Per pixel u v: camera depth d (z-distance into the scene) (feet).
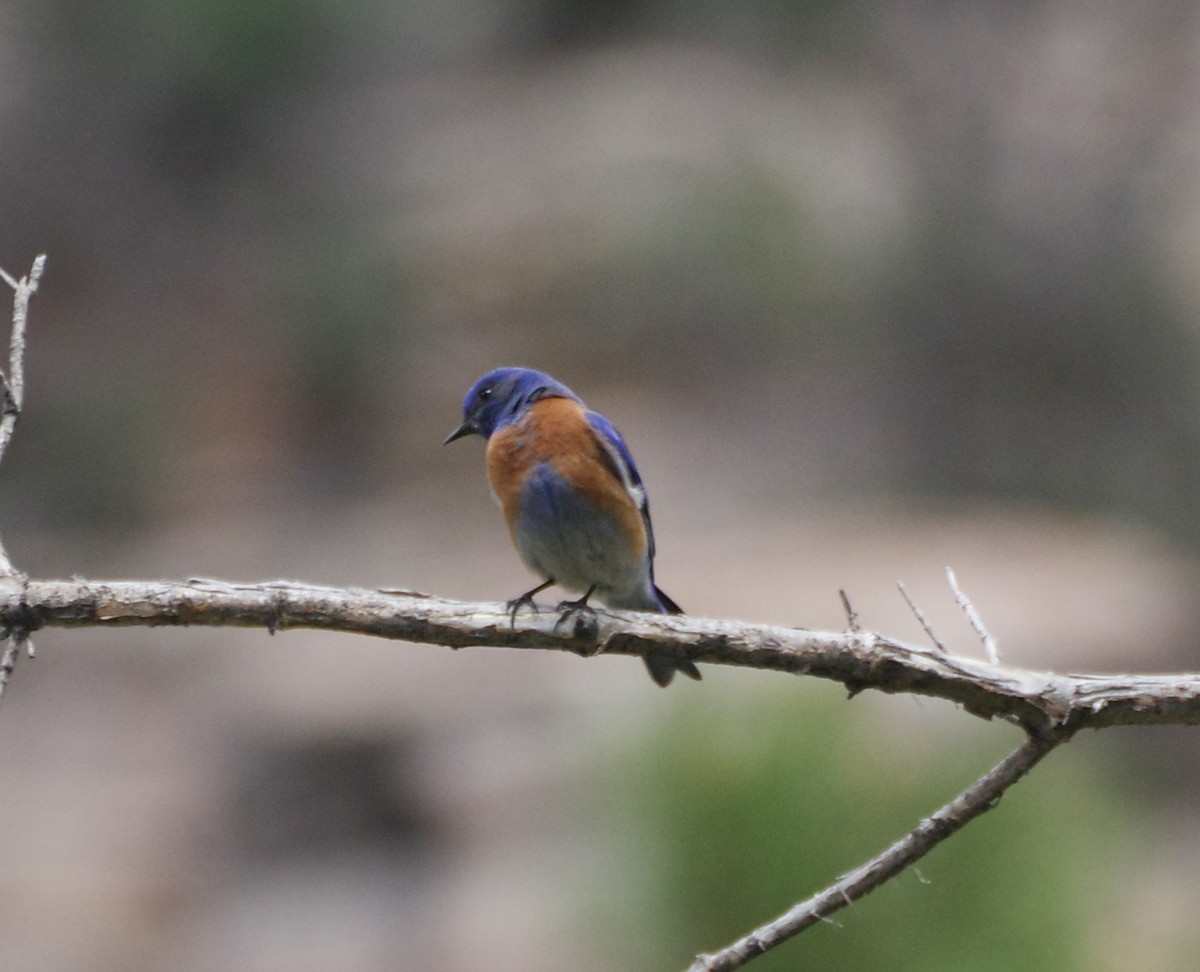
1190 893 36.96
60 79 104.17
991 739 24.29
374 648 58.39
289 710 54.90
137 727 58.54
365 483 82.23
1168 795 48.39
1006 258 84.58
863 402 81.46
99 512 85.71
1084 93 88.89
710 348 81.66
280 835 50.90
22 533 83.10
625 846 24.53
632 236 83.05
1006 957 22.44
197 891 48.80
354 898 46.65
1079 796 24.61
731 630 15.39
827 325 83.05
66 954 45.16
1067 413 81.92
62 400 89.51
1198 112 88.07
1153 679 14.71
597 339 81.66
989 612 54.29
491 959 39.63
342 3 102.89
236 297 94.94
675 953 23.30
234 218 100.27
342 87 103.60
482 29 106.83
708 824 23.17
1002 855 22.85
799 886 22.84
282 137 102.42
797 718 23.56
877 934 22.49
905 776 23.15
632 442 77.05
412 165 94.48
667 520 71.56
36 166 102.32
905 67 92.99
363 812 50.93
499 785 47.83
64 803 53.67
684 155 86.38
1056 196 86.12
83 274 99.19
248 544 78.07
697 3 104.01
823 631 15.28
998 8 93.61
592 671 52.31
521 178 88.22
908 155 88.94
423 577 69.00
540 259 83.46
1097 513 78.59
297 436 86.48
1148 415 81.25
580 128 90.74
